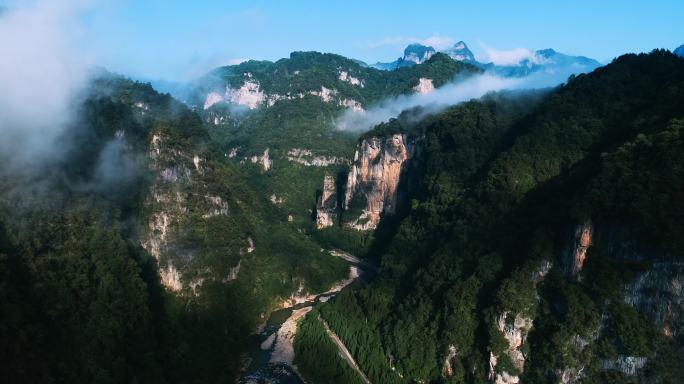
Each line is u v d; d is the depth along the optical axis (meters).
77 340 98.31
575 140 134.62
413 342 116.06
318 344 128.38
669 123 104.38
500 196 128.62
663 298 84.75
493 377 100.38
